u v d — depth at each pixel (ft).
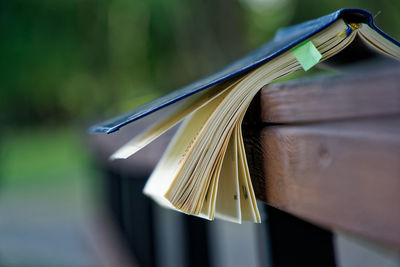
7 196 25.84
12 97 41.70
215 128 2.20
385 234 1.34
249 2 32.73
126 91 33.76
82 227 16.90
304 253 2.86
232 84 2.23
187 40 27.81
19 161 45.65
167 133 4.29
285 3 32.24
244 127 2.56
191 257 6.63
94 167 17.15
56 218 19.19
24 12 32.27
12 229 17.65
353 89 1.51
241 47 26.08
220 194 2.48
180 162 2.25
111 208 13.62
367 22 2.07
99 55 33.68
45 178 33.50
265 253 2.86
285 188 2.03
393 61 2.34
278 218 2.85
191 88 2.32
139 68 33.12
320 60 2.15
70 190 27.09
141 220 8.43
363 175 1.44
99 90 39.40
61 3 31.78
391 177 1.32
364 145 1.44
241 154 2.26
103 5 30.89
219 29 25.94
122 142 6.50
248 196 2.26
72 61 33.81
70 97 47.55
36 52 32.96
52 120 62.08
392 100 1.34
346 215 1.53
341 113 1.58
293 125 1.98
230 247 12.64
